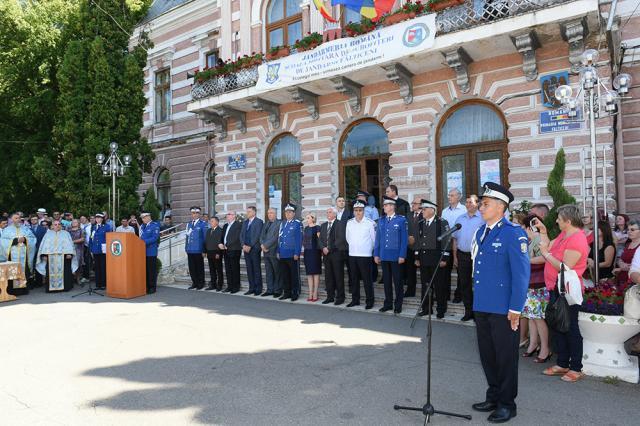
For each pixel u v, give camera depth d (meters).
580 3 7.95
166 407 4.26
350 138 12.54
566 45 8.98
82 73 14.53
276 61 11.98
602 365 4.96
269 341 6.47
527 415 4.02
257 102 12.87
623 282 5.65
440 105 10.57
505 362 3.92
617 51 9.03
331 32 11.09
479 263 4.14
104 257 12.03
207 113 14.24
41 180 14.78
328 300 9.15
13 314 8.76
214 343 6.41
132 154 14.87
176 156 18.78
